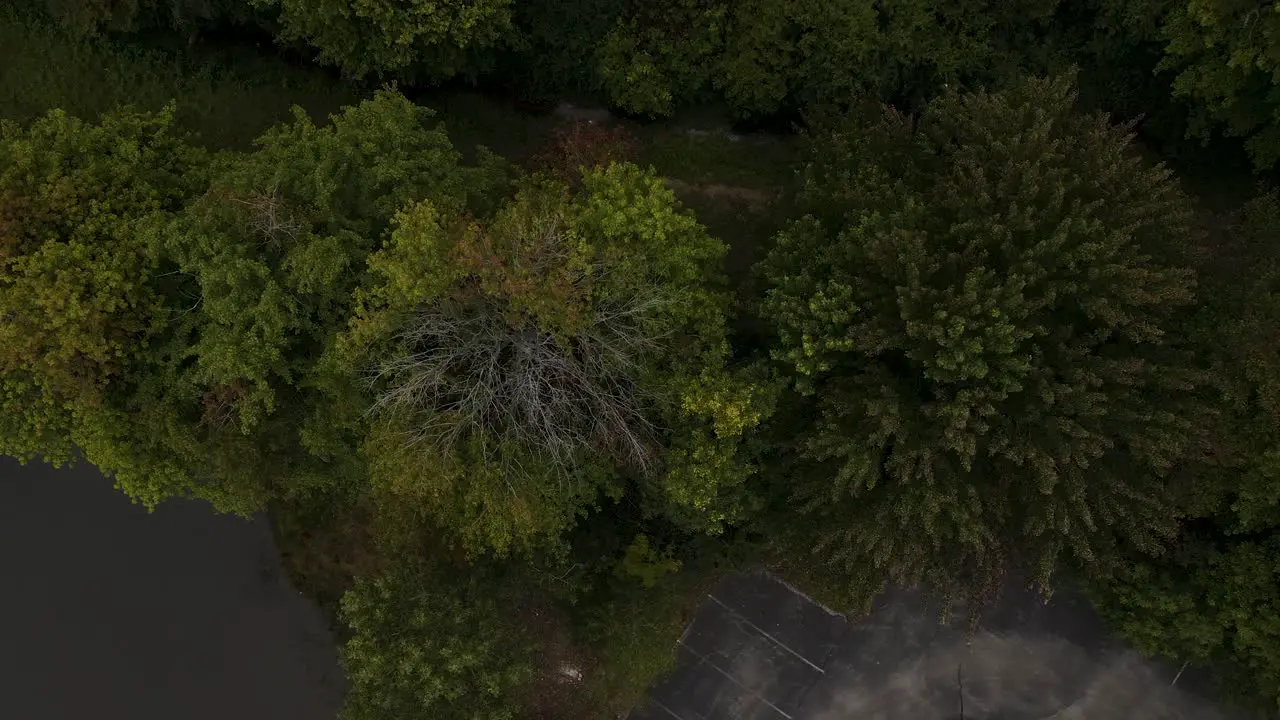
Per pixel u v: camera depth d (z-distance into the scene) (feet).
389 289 44.09
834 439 43.50
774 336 51.80
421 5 54.80
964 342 41.22
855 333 42.96
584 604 59.26
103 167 48.47
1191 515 51.42
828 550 50.24
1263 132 56.95
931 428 43.70
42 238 46.14
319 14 54.90
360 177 48.70
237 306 44.65
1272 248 49.90
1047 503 43.19
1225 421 47.75
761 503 50.78
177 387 47.21
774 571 60.75
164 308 46.47
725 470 47.37
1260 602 50.49
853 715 59.82
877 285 45.09
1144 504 45.60
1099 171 45.85
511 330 46.93
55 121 50.72
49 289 43.47
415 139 49.70
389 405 46.50
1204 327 48.57
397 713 47.91
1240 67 53.52
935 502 41.78
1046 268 43.70
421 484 46.24
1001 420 43.62
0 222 44.57
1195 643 52.49
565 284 43.47
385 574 52.19
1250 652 51.60
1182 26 55.21
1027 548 47.70
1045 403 42.96
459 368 48.44
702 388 46.29
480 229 44.70
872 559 47.85
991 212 45.16
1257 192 60.23
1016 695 59.52
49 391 46.34
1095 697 59.06
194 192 50.60
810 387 45.32
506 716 47.37
